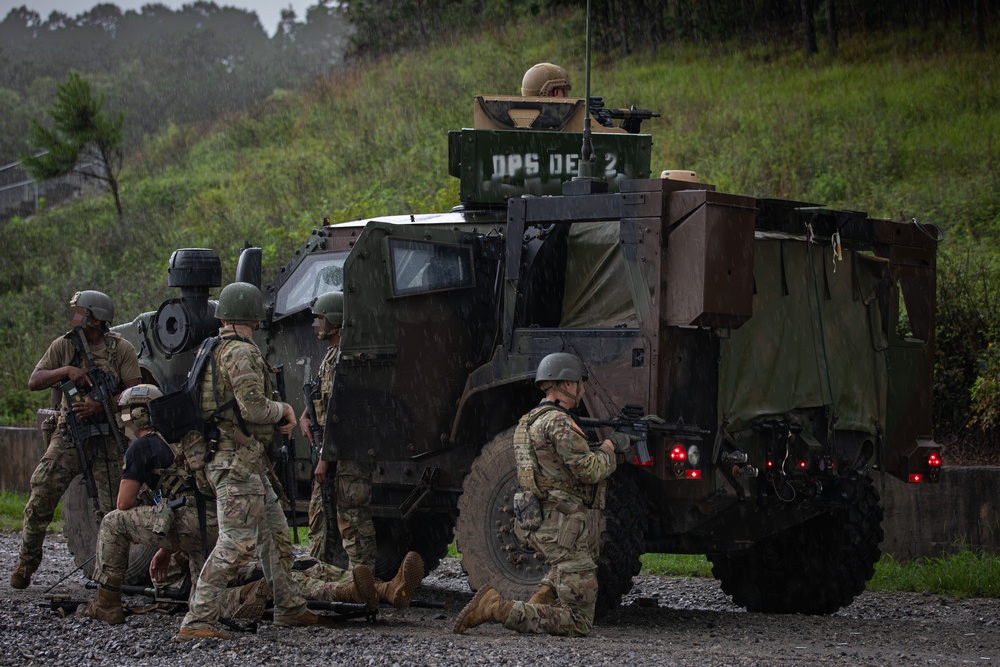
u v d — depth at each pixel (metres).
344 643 12.39
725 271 13.93
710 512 14.88
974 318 26.20
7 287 52.12
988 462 24.25
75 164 55.84
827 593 17.61
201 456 12.89
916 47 56.78
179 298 18.98
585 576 13.22
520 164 18.61
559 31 76.50
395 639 12.73
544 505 13.23
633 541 14.50
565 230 16.27
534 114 19.95
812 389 15.97
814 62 58.00
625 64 66.62
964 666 12.20
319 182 51.53
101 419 17.06
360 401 15.88
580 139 18.84
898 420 17.64
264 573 13.58
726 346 14.84
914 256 18.02
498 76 65.12
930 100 46.31
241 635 12.87
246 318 13.16
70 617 14.40
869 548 17.52
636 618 16.06
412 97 64.44
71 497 18.84
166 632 13.08
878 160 40.16
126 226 54.88
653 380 14.07
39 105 175.88
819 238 16.61
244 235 45.94
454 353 16.61
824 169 40.34
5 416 39.06
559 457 12.92
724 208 13.94
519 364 15.55
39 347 43.50
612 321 15.31
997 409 24.14
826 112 46.75
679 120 49.88
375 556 16.72
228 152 67.69
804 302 16.16
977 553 20.88
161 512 13.76
